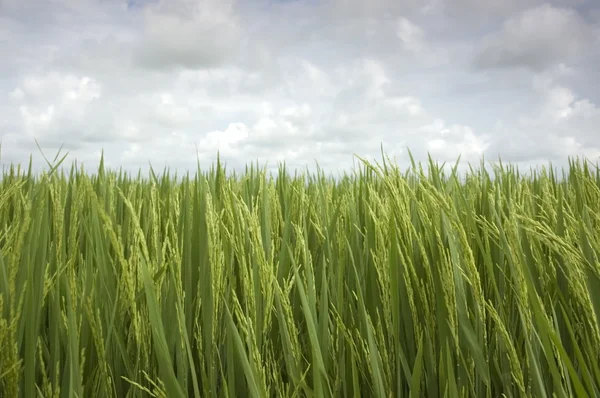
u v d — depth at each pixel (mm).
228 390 1574
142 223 2705
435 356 1692
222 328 1781
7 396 1154
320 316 1649
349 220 2467
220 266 1546
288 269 1984
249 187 2883
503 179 3221
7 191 1643
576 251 1356
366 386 1734
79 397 1320
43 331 1787
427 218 1779
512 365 1415
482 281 2047
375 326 1830
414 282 1792
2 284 1362
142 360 1598
